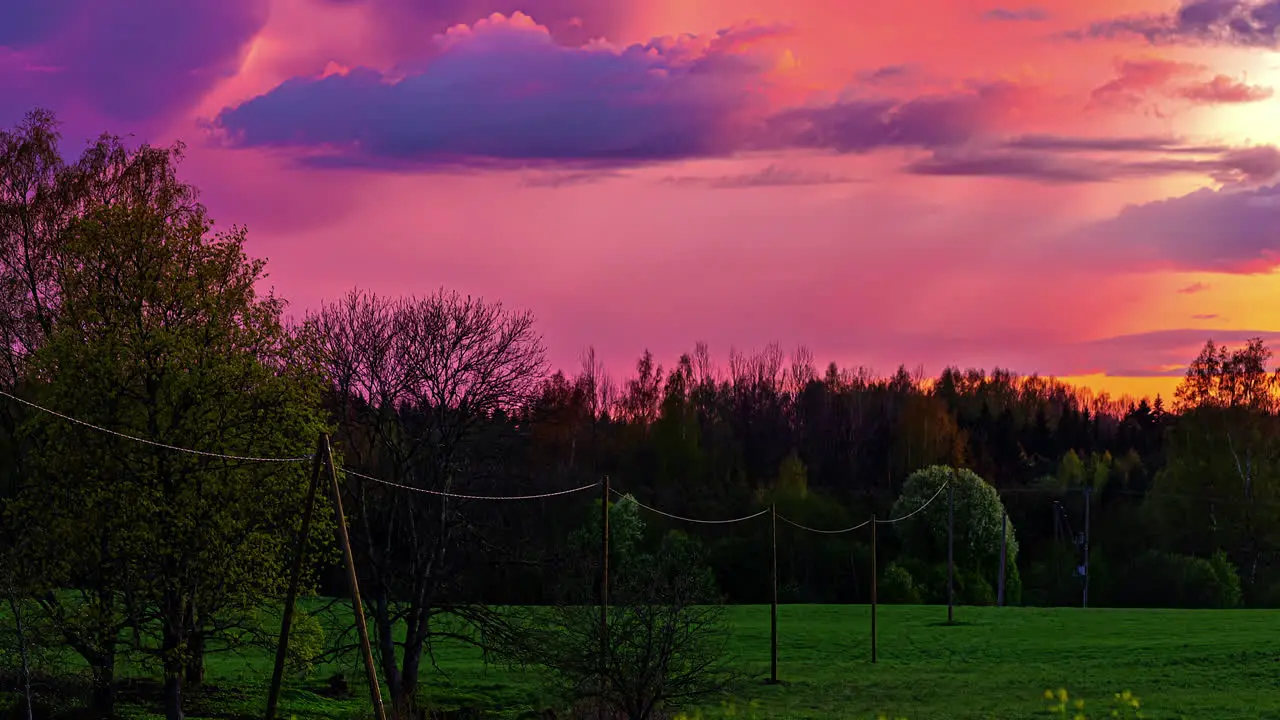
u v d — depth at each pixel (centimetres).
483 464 4972
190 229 4116
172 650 3797
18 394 4466
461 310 4947
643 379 14800
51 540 3847
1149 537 11800
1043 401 19725
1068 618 8250
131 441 3850
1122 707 4516
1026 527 12762
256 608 3988
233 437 3934
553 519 9156
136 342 3906
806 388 16375
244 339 4059
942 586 10638
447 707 4844
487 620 4694
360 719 4209
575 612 3669
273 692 3014
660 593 3622
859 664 6397
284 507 3991
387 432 4928
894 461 14425
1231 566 10362
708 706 4822
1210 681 5212
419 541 4891
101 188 4869
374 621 4769
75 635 3900
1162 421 16975
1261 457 11225
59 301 4538
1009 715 4516
